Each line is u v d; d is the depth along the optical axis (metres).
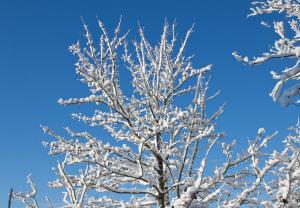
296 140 6.40
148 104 9.38
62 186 8.59
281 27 4.80
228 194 7.38
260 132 7.16
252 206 7.05
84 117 9.22
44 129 8.56
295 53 4.68
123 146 8.34
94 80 8.87
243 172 8.34
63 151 8.42
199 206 7.45
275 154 5.95
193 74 9.98
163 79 10.23
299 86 4.49
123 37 8.98
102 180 8.95
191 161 8.93
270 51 4.93
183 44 10.49
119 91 9.20
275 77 4.55
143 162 8.80
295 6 5.30
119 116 9.23
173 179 8.58
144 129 9.23
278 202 5.90
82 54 8.88
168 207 8.05
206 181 8.55
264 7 5.49
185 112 8.64
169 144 9.27
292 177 5.73
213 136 9.23
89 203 8.35
